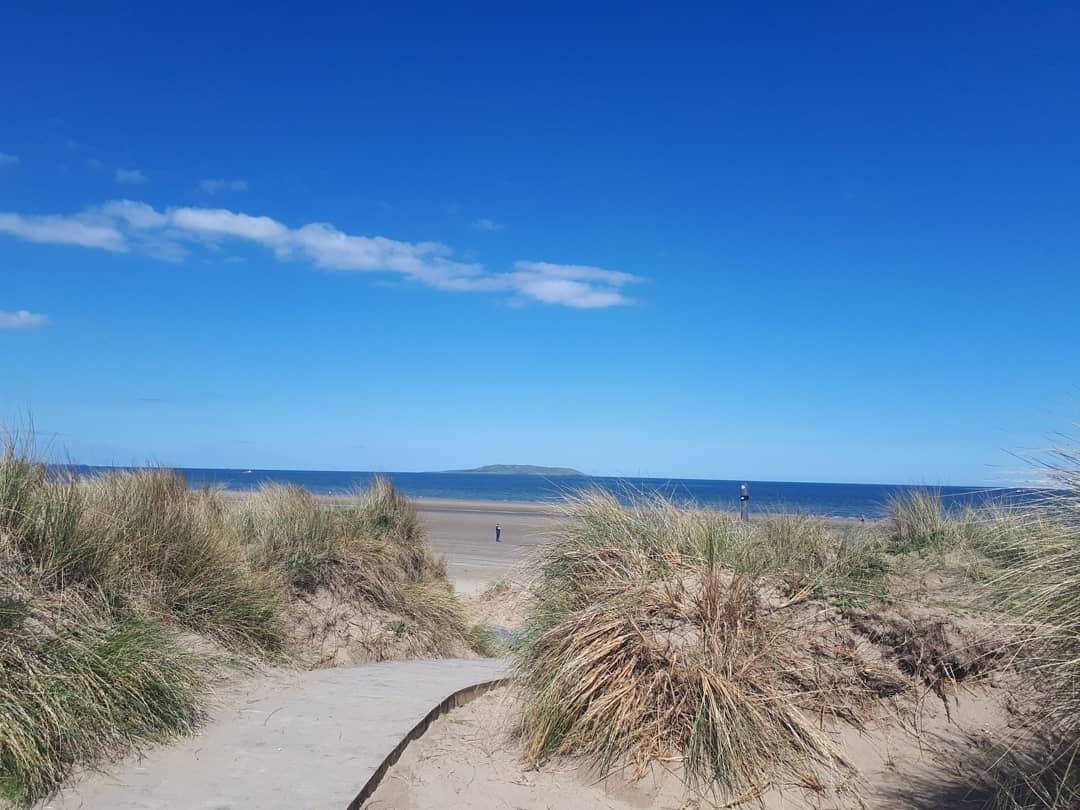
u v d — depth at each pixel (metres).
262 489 13.04
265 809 4.75
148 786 5.00
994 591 5.42
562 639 6.16
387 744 5.97
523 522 37.59
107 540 7.12
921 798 4.91
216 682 7.23
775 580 6.44
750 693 5.42
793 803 4.97
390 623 11.20
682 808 5.01
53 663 5.38
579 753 5.68
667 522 7.26
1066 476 4.69
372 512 13.86
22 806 4.54
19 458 7.06
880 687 5.78
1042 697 4.93
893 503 9.57
